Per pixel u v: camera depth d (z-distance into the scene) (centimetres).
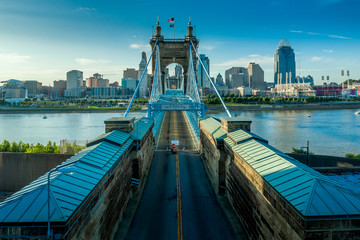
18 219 1184
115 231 2152
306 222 1206
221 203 2861
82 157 1936
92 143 2569
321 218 1216
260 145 2317
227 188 2958
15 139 10112
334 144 8519
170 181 3594
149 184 3475
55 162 4503
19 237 1173
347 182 2483
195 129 7400
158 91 11675
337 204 1287
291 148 7988
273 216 1589
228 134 3005
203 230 2309
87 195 1451
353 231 1227
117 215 2219
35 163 4528
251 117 17012
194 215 2595
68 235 1212
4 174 4566
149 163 4397
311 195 1341
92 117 18800
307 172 1583
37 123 15062
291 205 1339
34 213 1218
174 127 8388
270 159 1970
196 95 9950
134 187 3070
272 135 10012
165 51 12200
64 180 1527
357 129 11419
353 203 1298
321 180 1459
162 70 12462
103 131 12012
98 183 1650
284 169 1723
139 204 2856
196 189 3297
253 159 2092
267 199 1684
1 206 1279
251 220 2033
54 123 15050
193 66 11406
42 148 5353
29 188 1462
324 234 1217
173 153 5203
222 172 3077
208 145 3888
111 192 1997
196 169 4144
